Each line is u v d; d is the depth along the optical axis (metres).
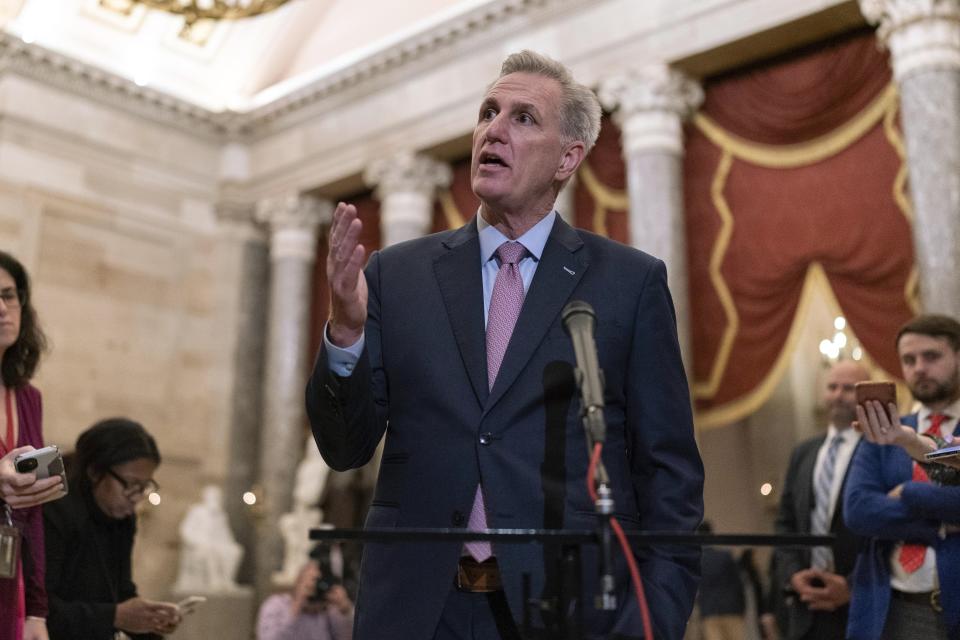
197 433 15.96
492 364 2.54
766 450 16.72
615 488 2.44
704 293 11.80
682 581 2.33
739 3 11.52
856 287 10.70
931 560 4.02
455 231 2.87
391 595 2.33
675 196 11.77
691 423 2.57
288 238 15.95
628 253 2.71
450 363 2.52
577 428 2.44
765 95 11.74
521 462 2.38
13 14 14.73
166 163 16.27
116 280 15.51
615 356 2.54
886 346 10.38
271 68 16.94
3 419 3.90
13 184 14.53
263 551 14.72
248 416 16.06
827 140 11.16
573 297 2.60
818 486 5.44
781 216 11.37
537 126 2.70
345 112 15.52
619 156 12.62
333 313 2.29
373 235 15.62
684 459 2.52
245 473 15.84
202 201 16.61
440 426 2.46
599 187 12.73
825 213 11.03
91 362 15.05
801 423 16.50
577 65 12.74
